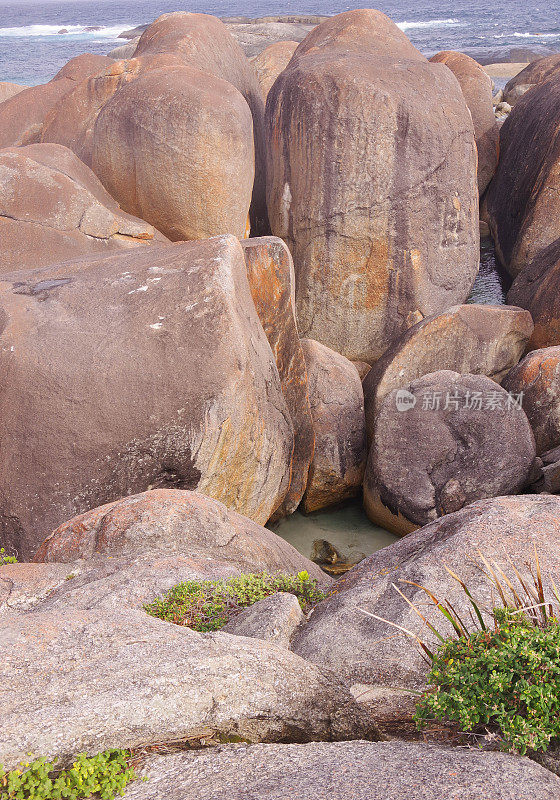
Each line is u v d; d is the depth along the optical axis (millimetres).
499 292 14992
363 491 9930
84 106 14344
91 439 7375
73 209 11219
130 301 7934
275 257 9055
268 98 13406
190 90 11828
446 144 12391
